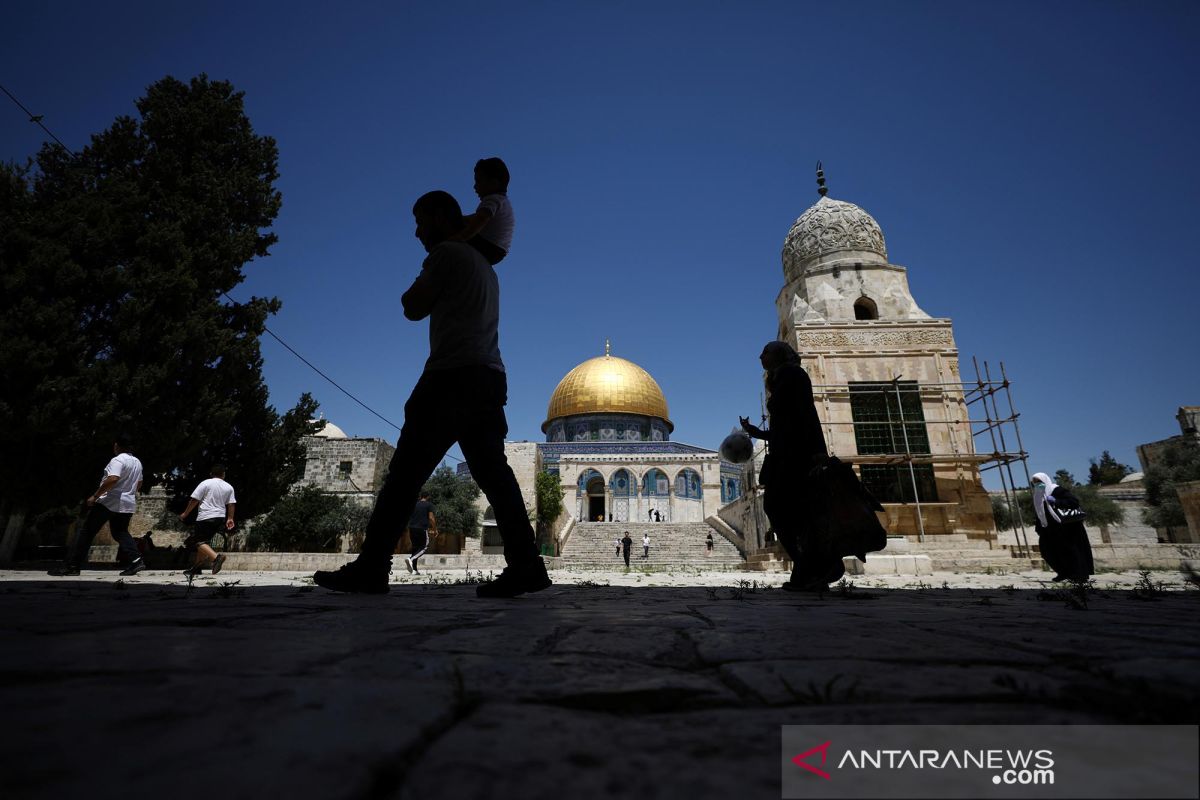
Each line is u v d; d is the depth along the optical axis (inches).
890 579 438.9
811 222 897.5
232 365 689.6
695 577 454.0
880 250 880.3
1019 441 666.8
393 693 48.1
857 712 44.9
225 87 796.0
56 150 692.1
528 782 30.3
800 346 748.6
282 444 779.4
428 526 574.2
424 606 137.2
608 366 2385.6
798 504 217.3
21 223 582.2
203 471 749.3
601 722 42.0
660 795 28.7
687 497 1883.6
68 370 564.1
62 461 557.0
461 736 38.0
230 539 1101.1
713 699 49.7
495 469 164.6
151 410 606.5
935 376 731.4
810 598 187.6
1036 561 590.6
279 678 53.2
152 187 693.3
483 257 174.1
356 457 1262.3
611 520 1839.3
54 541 960.3
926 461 695.7
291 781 28.4
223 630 88.4
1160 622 111.0
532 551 167.3
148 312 612.1
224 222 738.8
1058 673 59.7
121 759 31.2
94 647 69.0
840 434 711.1
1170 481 1464.1
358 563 169.6
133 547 354.3
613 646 76.4
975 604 162.2
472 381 161.2
